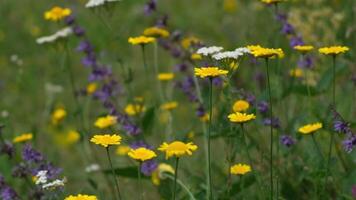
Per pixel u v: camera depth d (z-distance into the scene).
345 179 5.16
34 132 6.45
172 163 5.92
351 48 6.53
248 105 5.25
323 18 7.12
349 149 4.53
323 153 5.61
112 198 6.27
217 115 6.11
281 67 6.68
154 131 7.34
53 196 4.68
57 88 9.52
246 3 9.29
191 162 6.63
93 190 5.87
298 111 6.66
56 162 7.59
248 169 4.89
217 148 7.08
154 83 9.66
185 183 5.67
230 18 10.03
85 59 7.12
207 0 12.99
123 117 6.05
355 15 7.12
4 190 5.39
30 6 14.10
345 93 6.65
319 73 6.92
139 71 10.52
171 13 12.66
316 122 5.73
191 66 7.11
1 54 12.53
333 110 4.67
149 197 6.66
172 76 6.72
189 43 6.65
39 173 4.61
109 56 10.03
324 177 5.18
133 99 6.38
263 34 7.46
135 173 5.58
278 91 6.04
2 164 6.93
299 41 6.14
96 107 8.54
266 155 5.63
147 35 6.21
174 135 6.13
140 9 12.07
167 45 6.89
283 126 6.39
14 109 9.85
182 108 8.46
